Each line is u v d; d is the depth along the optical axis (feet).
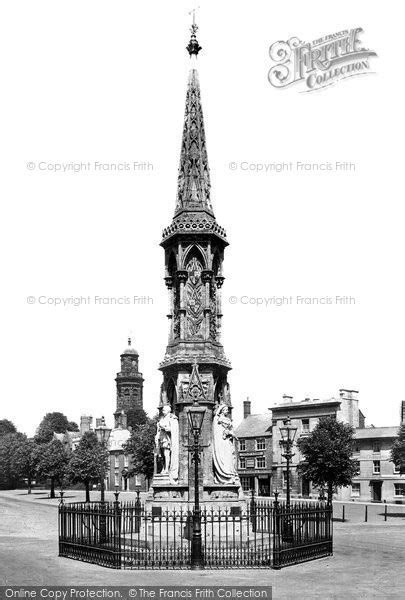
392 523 158.81
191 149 104.83
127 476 255.29
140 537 88.89
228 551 79.30
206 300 98.78
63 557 85.51
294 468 291.79
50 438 451.53
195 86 107.76
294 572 71.87
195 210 101.50
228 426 95.25
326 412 287.69
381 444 272.31
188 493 89.97
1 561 82.02
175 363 95.45
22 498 308.19
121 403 507.71
